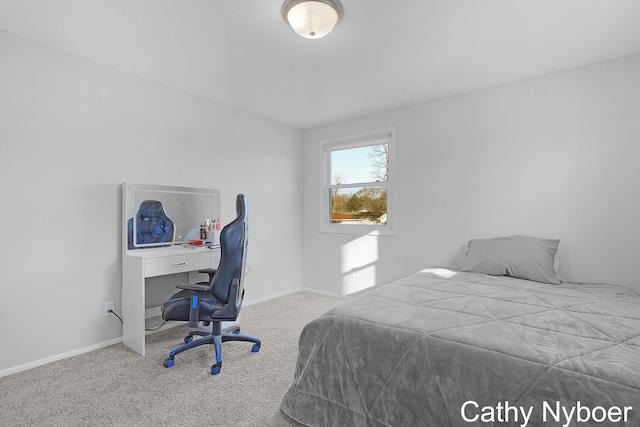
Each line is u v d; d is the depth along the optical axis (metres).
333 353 1.52
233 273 2.16
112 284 2.62
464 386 1.17
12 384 1.97
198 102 3.28
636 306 1.74
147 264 2.46
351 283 4.02
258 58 2.51
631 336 1.29
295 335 2.80
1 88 2.10
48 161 2.30
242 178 3.70
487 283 2.28
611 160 2.53
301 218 4.48
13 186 2.15
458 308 1.66
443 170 3.35
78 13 1.93
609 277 2.53
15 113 2.16
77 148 2.44
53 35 2.19
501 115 3.02
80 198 2.46
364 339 1.45
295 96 3.32
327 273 4.24
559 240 2.67
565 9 1.90
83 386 1.95
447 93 3.24
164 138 2.99
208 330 2.85
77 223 2.44
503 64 2.62
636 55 2.44
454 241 3.28
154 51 2.41
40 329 2.25
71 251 2.41
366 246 3.90
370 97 3.34
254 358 2.34
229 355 2.39
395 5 1.85
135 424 1.59
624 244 2.48
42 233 2.27
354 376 1.43
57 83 2.35
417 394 1.26
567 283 2.43
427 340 1.32
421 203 3.49
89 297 2.49
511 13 1.93
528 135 2.88
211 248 3.01
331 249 4.21
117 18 1.99
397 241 3.66
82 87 2.47
